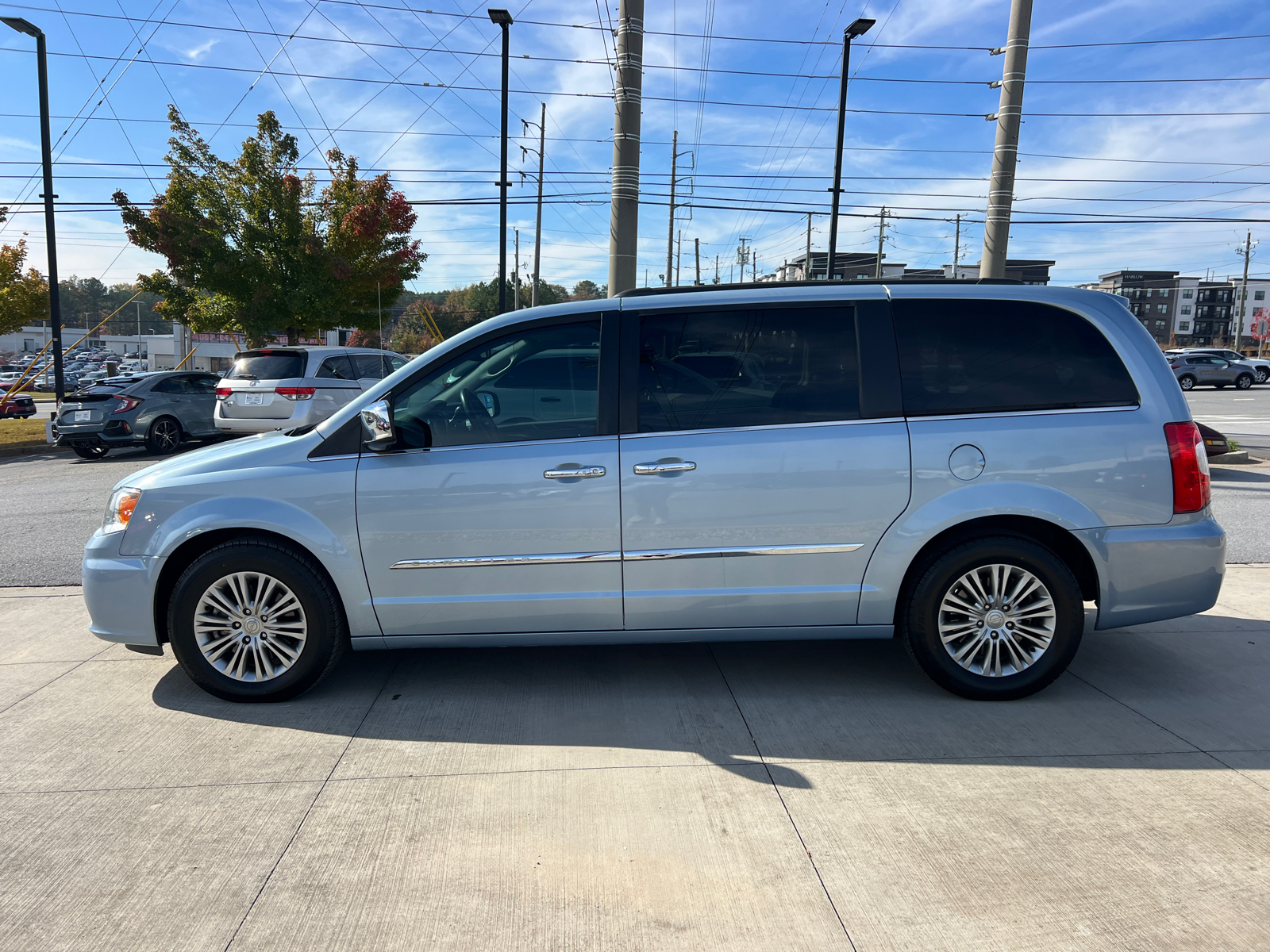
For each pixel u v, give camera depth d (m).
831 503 3.81
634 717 3.82
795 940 2.36
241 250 20.33
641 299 4.01
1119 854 2.73
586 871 2.69
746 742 3.56
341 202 21.14
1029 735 3.59
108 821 3.02
